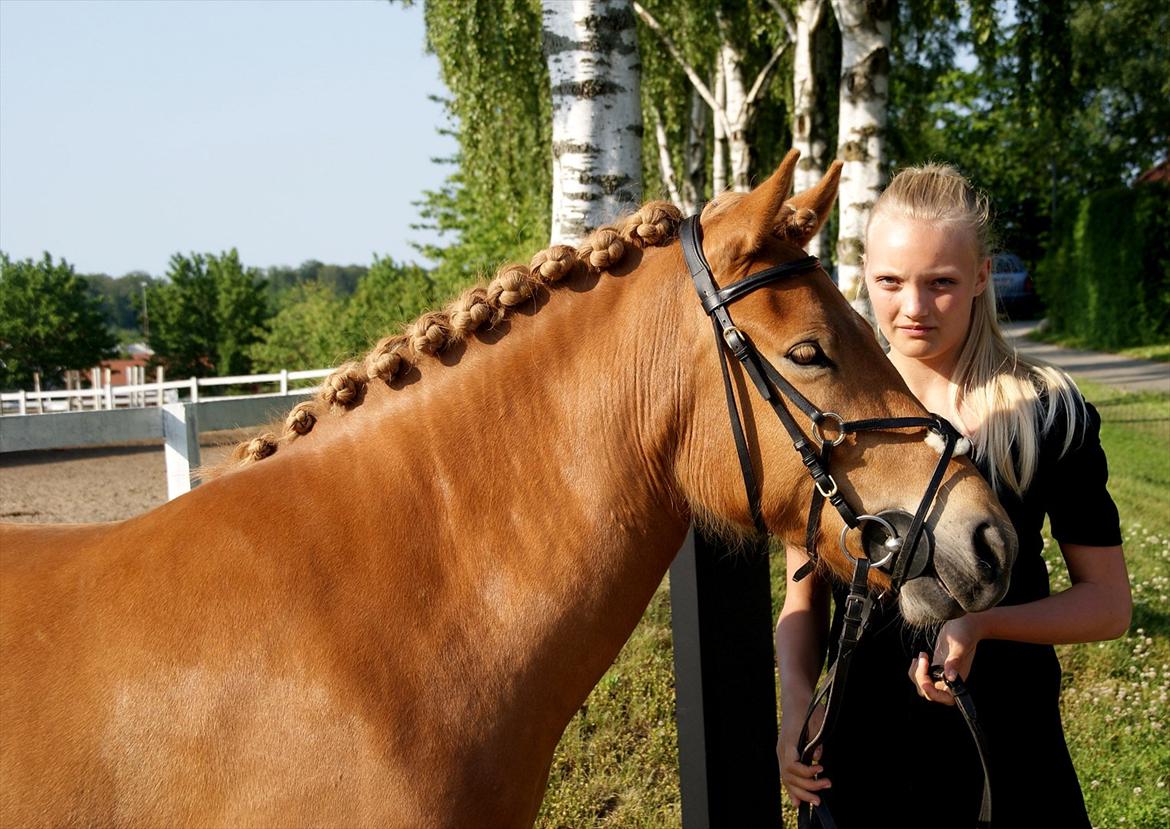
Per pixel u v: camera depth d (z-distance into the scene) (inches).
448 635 65.6
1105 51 852.6
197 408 138.4
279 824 59.8
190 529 66.4
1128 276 818.8
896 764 79.0
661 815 134.4
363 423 71.6
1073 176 1227.2
